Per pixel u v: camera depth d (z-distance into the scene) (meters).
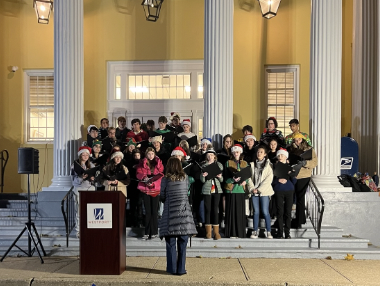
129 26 14.03
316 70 10.77
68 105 11.23
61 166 11.16
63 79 11.25
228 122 10.92
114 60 14.02
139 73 14.07
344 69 14.38
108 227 7.36
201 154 9.91
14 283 7.07
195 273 7.45
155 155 9.36
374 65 12.30
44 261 8.45
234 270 7.67
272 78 13.87
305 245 9.15
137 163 9.65
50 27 14.10
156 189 9.16
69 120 11.23
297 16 13.66
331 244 9.17
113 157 9.13
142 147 10.13
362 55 12.54
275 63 13.70
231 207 9.21
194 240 9.12
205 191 9.14
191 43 13.93
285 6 13.70
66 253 9.02
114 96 14.07
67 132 11.21
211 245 9.09
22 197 11.69
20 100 14.15
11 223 10.30
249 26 13.79
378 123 11.80
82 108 11.52
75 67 11.38
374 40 12.33
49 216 10.53
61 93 11.23
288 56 13.67
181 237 7.41
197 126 13.91
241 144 10.23
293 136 9.86
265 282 6.84
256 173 9.27
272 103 13.84
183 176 7.51
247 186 9.24
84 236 7.37
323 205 8.95
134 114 14.01
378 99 11.80
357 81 12.78
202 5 13.90
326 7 10.74
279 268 7.83
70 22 11.32
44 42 14.11
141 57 13.99
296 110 13.73
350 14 14.30
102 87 14.00
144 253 8.88
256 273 7.45
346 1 14.31
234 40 13.83
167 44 13.98
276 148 10.02
